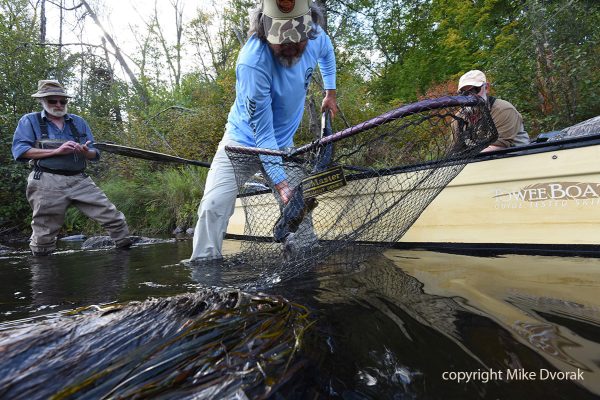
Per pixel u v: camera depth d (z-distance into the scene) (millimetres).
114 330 964
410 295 1402
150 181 7641
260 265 2139
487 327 1054
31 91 8414
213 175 2699
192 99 12062
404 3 12109
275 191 2064
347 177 1805
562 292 1321
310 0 1913
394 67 12266
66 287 2045
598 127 2914
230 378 770
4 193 7625
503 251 2260
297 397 742
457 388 779
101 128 10320
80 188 4117
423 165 1878
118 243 4277
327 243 1920
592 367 806
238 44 11859
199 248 2670
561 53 5863
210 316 1039
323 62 2922
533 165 2178
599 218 1978
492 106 2949
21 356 823
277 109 2418
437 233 2568
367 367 880
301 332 1034
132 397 697
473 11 9266
